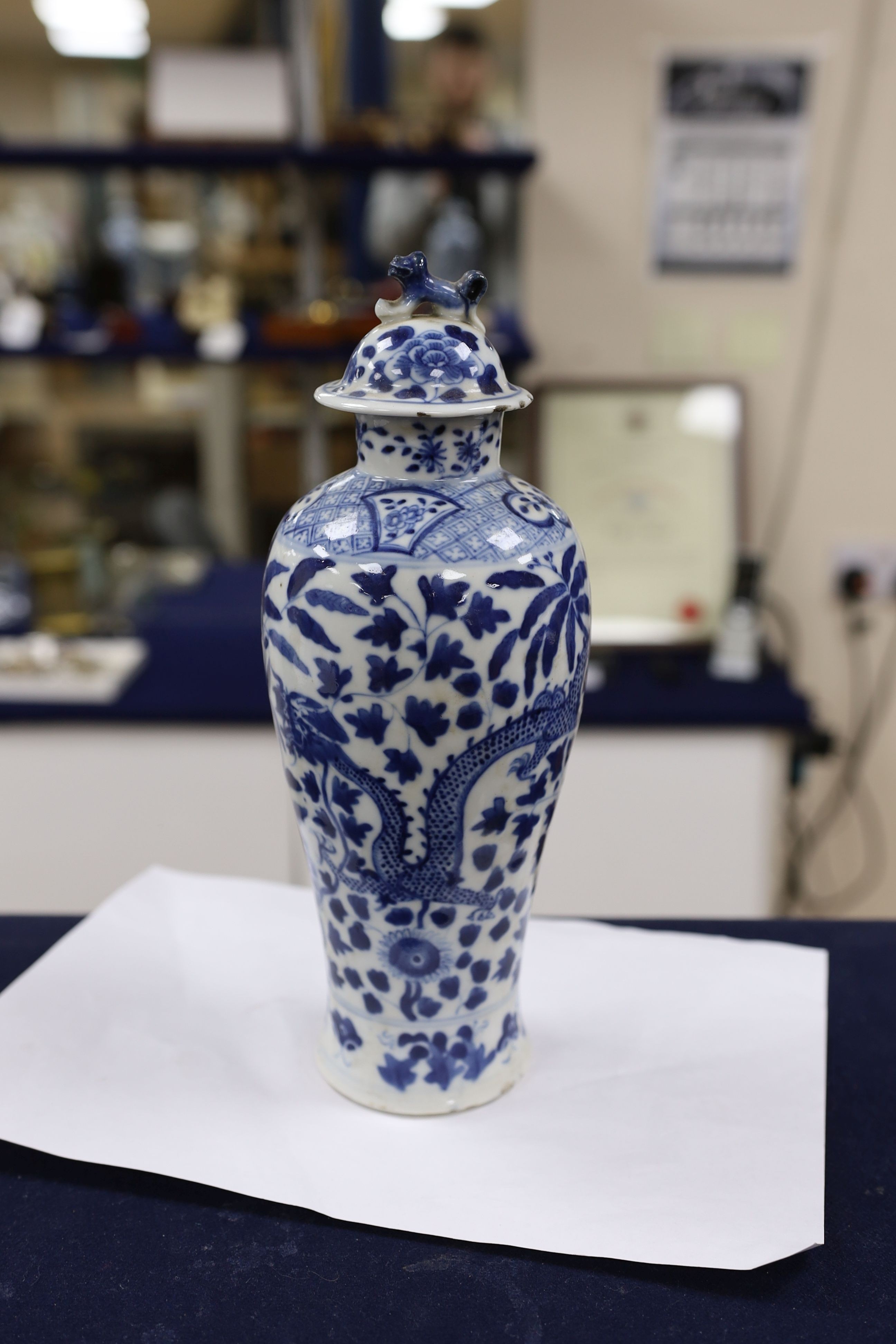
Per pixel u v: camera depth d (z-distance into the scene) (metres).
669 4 1.68
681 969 0.78
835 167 1.75
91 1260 0.55
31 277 1.95
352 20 1.75
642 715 1.54
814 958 0.79
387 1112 0.65
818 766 2.04
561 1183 0.59
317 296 1.93
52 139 2.00
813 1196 0.57
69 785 1.57
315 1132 0.63
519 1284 0.53
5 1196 0.59
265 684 1.60
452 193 1.88
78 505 1.91
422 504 0.56
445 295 0.58
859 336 1.82
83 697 1.55
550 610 0.56
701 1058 0.69
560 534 0.59
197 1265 0.54
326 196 1.93
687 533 1.83
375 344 0.58
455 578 0.54
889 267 1.78
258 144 1.72
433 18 1.75
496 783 0.58
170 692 1.57
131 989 0.74
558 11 1.69
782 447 1.87
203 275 2.05
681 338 1.84
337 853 0.61
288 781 0.64
